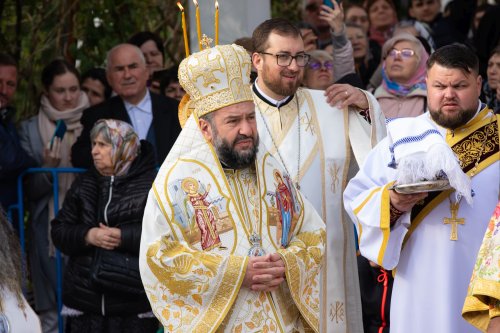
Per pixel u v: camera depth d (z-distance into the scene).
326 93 7.83
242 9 9.82
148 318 8.40
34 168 9.40
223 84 6.25
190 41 10.07
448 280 6.74
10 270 5.54
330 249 7.64
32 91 12.54
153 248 6.20
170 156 6.39
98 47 12.75
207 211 6.27
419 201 6.80
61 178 9.59
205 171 6.33
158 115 9.88
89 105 10.53
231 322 6.22
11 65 9.68
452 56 6.72
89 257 8.39
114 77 9.81
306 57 7.50
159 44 11.46
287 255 6.24
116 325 8.34
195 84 6.31
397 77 9.38
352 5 13.83
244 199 6.41
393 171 6.85
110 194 8.46
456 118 6.74
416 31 11.10
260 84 7.69
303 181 7.59
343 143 7.71
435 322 6.77
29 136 10.12
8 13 12.59
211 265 6.13
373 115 7.69
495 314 5.89
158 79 11.36
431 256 6.79
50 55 12.64
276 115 7.65
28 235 9.67
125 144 8.52
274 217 6.41
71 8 12.77
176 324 6.19
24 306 5.57
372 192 6.77
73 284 8.41
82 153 9.50
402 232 6.78
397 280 6.95
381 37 12.91
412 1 13.22
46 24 12.70
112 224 8.39
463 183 6.41
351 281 7.74
